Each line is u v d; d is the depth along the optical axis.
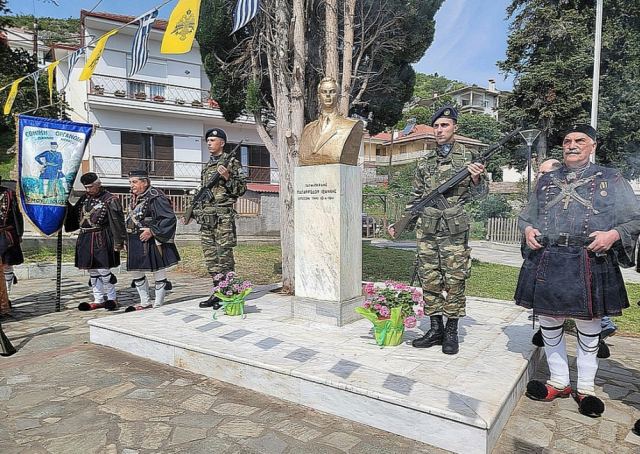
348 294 4.95
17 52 16.12
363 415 3.20
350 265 4.95
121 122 19.42
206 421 3.28
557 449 2.93
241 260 11.43
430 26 9.05
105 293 7.12
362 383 3.29
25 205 6.28
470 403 2.98
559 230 3.33
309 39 8.04
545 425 3.24
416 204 4.19
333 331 4.64
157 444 2.98
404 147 34.81
